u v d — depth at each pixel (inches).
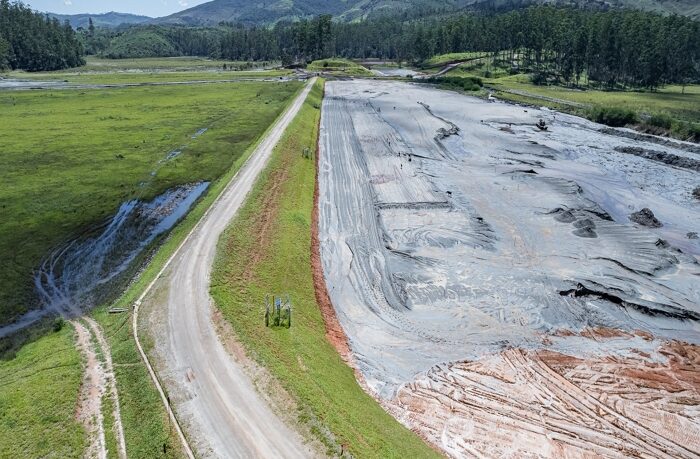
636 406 976.3
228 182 1990.7
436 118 3671.3
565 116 3831.2
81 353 986.1
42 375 909.2
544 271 1473.9
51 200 1923.0
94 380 896.9
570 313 1279.5
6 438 762.2
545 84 5511.8
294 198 1943.9
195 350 959.0
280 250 1470.2
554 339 1186.0
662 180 2365.9
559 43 5502.0
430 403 981.8
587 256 1563.7
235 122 3351.4
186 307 1101.7
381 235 1726.1
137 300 1154.7
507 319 1258.6
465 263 1528.1
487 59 6939.0
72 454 737.6
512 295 1353.3
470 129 3388.3
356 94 4992.6
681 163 2561.5
